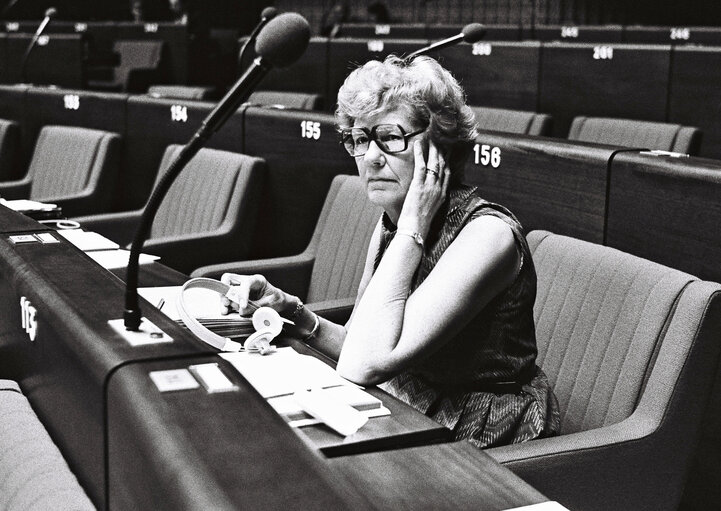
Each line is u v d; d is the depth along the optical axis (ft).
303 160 13.08
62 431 4.89
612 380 6.82
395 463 4.84
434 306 5.96
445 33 26.07
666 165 8.09
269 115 13.44
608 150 8.75
